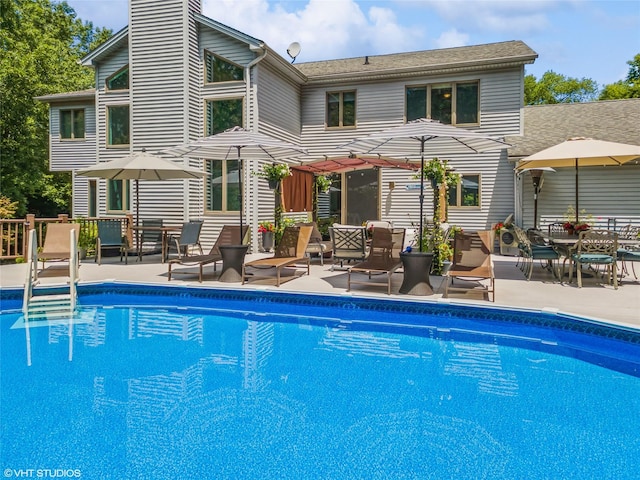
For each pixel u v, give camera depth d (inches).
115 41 583.8
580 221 553.6
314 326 280.7
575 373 198.5
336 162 504.4
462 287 318.3
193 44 556.1
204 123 565.3
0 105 915.4
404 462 124.6
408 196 639.1
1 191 951.0
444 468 121.7
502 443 136.0
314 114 668.7
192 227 445.4
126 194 658.8
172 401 165.0
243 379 188.9
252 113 541.0
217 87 556.7
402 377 192.7
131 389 176.1
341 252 382.9
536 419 152.3
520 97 589.3
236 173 544.7
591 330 231.0
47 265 435.2
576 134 589.3
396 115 634.2
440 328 272.5
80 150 784.9
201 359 214.2
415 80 625.9
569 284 332.8
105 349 227.3
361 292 303.1
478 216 607.2
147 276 369.7
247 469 120.7
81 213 789.9
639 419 152.6
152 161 429.7
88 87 1144.8
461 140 312.8
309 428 144.9
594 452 130.9
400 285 331.0
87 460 124.6
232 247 344.8
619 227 540.7
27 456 126.6
